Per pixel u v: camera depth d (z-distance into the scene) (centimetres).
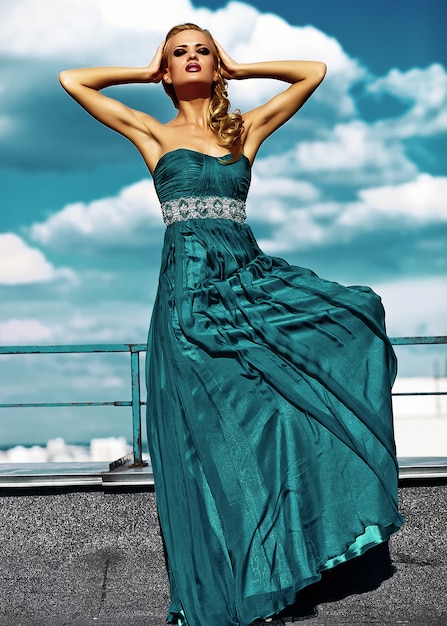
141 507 451
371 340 416
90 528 452
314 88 478
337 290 426
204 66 463
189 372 408
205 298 420
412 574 435
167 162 445
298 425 392
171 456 404
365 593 425
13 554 451
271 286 427
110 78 468
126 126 461
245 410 397
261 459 387
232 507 381
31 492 456
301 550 374
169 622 405
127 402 493
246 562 372
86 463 517
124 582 444
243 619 362
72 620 423
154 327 436
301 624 405
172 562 393
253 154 468
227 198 447
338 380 402
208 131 463
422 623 402
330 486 383
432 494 448
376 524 378
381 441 393
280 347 407
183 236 437
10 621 424
